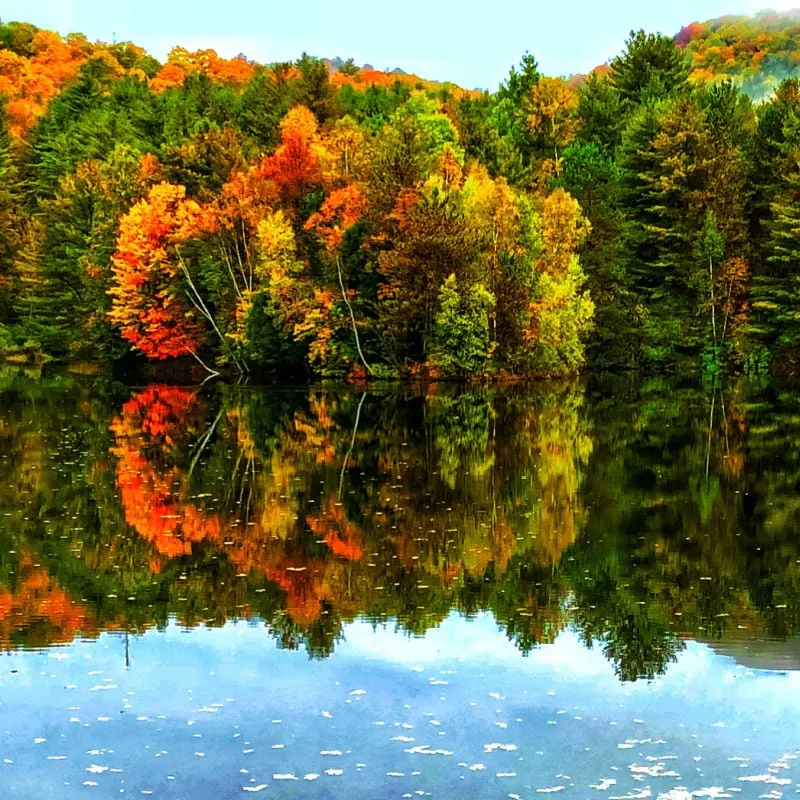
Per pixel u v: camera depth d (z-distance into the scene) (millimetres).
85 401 49312
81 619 16812
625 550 20609
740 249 64500
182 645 15633
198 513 23844
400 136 61125
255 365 63312
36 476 28469
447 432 36969
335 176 64250
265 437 36062
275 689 13984
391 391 53562
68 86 117750
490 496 25469
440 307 57719
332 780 11500
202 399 50031
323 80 97875
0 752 12242
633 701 13508
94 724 12977
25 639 15938
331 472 28828
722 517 23281
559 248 60469
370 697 13688
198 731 12750
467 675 14398
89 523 22953
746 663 14805
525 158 88938
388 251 58188
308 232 62938
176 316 64812
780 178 65438
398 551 20594
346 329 60312
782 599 17625
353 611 17062
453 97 118750
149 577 18938
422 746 12305
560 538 21531
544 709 13297
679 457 31125
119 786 11430
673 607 17156
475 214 58281
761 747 12219
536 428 37906
